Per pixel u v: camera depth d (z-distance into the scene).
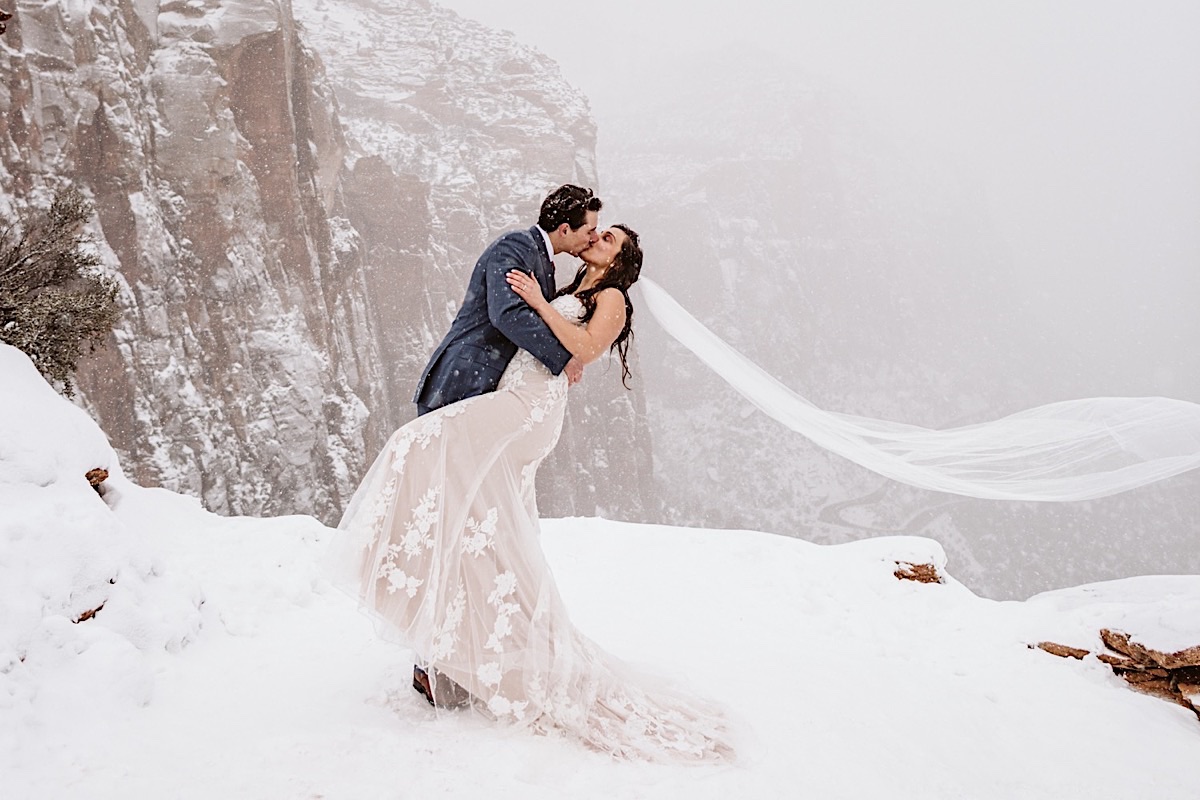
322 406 30.42
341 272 36.12
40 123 22.61
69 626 3.34
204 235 27.31
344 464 30.23
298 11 73.56
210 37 28.42
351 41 71.94
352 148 48.53
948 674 4.61
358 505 3.25
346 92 66.56
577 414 59.25
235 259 27.84
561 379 3.43
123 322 23.39
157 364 24.38
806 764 3.04
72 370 10.74
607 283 3.47
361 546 3.18
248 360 27.95
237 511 25.97
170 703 3.27
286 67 30.84
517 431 3.32
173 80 27.28
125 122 24.66
